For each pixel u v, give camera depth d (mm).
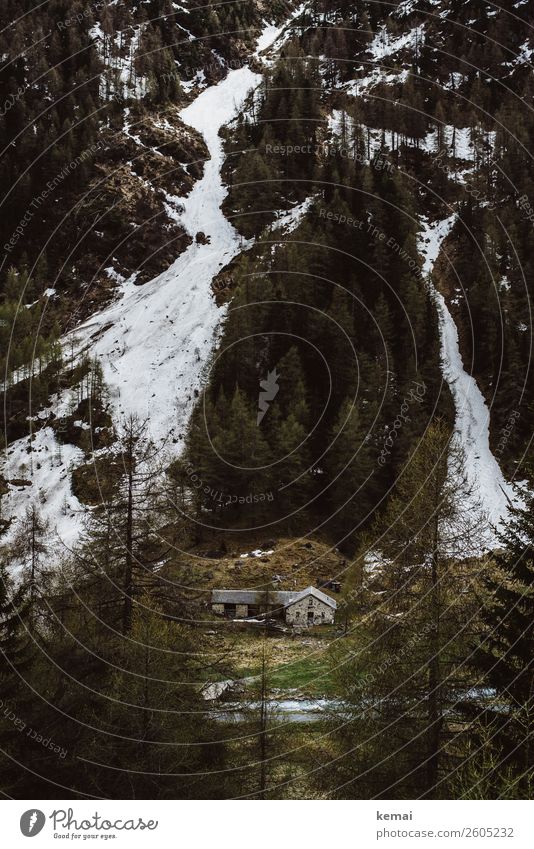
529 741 16203
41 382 101750
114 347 113312
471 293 105250
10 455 91000
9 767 18281
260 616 53688
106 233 140750
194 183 156000
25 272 133625
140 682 19984
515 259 110375
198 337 110625
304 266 101938
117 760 19328
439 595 19391
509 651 18438
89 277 135125
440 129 146500
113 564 22984
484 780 15703
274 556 64500
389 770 19391
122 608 22625
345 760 21000
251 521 69812
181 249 138375
